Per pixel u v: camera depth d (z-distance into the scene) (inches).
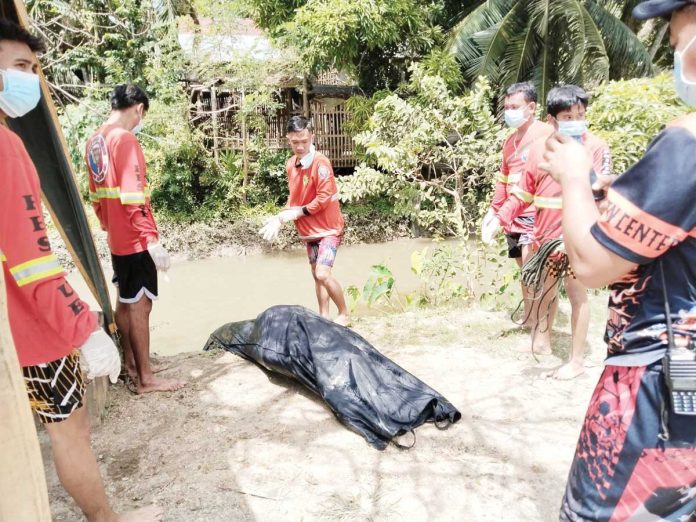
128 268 128.2
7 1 104.9
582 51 465.7
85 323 68.6
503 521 90.3
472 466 104.3
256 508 94.0
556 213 132.0
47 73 485.1
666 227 46.3
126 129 128.6
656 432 50.3
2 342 42.4
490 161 315.3
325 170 179.8
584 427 56.2
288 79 521.0
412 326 178.1
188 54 500.4
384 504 94.3
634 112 232.2
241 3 499.8
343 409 117.3
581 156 55.2
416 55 534.6
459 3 579.8
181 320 305.9
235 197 522.0
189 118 511.5
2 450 42.5
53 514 92.3
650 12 49.1
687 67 49.1
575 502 56.1
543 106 488.4
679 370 48.1
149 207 129.3
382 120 369.7
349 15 451.2
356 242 483.8
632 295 52.1
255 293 360.8
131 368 139.3
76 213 122.1
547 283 138.0
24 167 66.2
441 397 121.7
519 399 128.7
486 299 219.1
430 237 492.1
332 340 131.6
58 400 73.9
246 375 143.0
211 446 111.7
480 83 327.9
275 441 113.2
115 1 491.2
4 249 64.1
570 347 155.6
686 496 50.8
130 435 116.2
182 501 95.7
